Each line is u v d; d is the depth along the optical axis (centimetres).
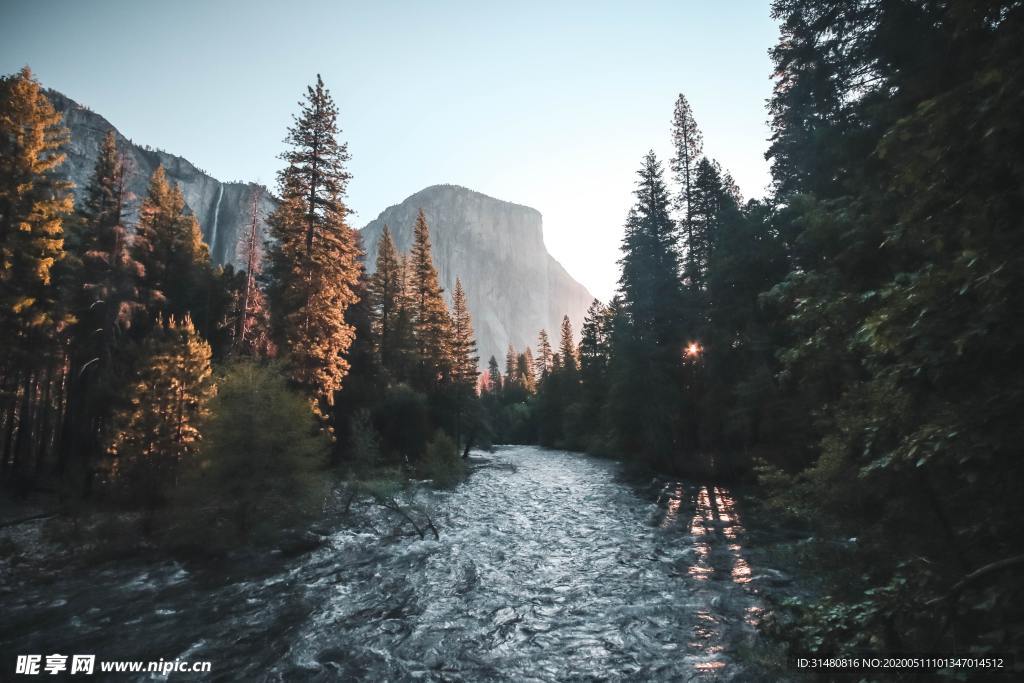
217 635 851
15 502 2147
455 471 3042
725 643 745
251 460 1465
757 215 2220
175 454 1758
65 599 1034
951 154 366
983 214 350
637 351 3200
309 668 727
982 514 478
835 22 1003
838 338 727
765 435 2003
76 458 2452
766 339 2084
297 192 2630
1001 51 334
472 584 1102
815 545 768
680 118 3438
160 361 1808
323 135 2738
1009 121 315
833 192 1252
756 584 1020
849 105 1062
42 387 3064
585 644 781
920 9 752
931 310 371
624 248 3466
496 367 12150
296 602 1007
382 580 1140
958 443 366
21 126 1900
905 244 527
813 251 1250
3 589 1084
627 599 975
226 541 1409
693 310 3080
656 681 649
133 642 825
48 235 1995
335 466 2873
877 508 658
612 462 4247
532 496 2362
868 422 593
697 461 2839
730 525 1614
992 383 377
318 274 2564
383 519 1808
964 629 439
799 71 1154
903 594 483
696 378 3003
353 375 3575
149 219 3738
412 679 688
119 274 2700
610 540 1469
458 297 6300
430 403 4309
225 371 1841
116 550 1360
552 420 7238
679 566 1187
